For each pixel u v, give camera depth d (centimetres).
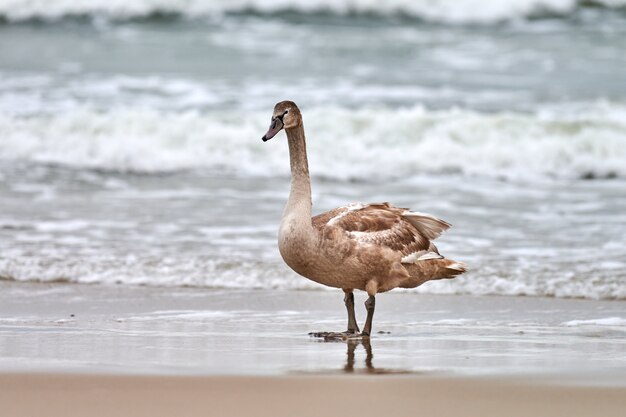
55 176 2052
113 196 1889
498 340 1081
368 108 2514
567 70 3034
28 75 2814
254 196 1911
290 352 995
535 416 738
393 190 1997
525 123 2303
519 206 1859
